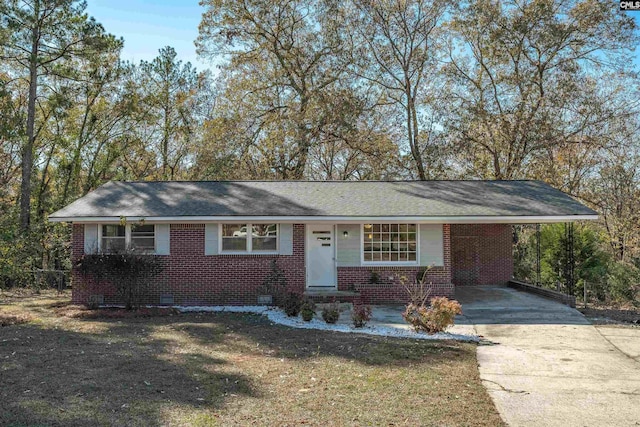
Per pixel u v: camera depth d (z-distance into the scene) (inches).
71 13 1020.5
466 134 1163.3
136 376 325.1
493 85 1203.9
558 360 390.9
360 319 514.6
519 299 700.7
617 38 1111.6
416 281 690.8
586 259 912.3
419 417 257.6
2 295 799.1
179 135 1430.9
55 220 648.4
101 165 1254.3
